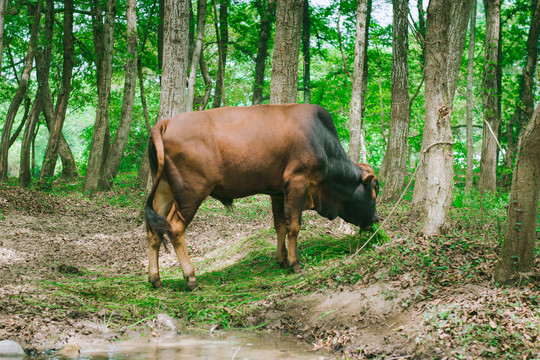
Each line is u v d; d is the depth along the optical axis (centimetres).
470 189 1620
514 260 545
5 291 621
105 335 526
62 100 2016
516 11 2459
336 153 750
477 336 455
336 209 778
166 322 562
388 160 1622
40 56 2161
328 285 630
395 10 1647
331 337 514
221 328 572
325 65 2964
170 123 683
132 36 1958
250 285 696
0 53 1653
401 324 510
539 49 2322
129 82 2066
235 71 2941
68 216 1360
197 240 1083
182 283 722
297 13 1017
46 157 1975
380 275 616
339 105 2538
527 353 419
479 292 536
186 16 1255
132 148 3103
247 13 2652
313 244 851
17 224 1160
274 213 780
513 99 2291
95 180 1888
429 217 731
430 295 547
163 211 709
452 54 1182
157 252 703
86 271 793
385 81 2411
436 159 726
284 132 704
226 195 716
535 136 509
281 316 584
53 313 563
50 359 454
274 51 1026
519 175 531
